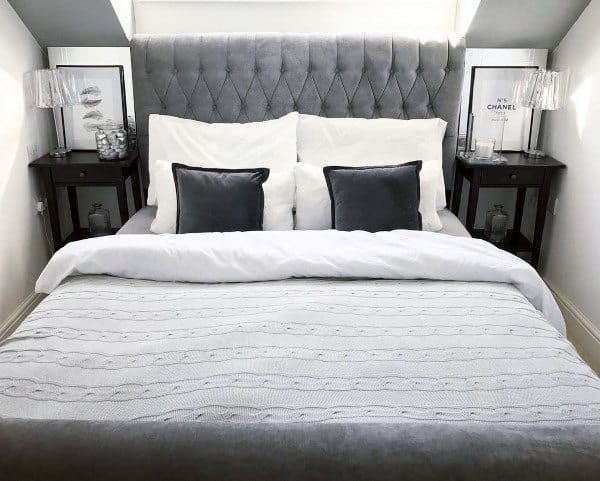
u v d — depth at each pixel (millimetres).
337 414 1402
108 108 3256
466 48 3250
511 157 3287
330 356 1640
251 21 3309
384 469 1029
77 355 1659
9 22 2855
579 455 1058
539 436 1105
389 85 3137
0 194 2764
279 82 3123
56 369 1596
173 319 1861
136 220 2871
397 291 2045
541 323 1856
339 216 2568
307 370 1571
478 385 1522
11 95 2861
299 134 3023
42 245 3244
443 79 3146
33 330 1783
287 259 2148
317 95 3137
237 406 1425
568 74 3092
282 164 2906
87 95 3238
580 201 2980
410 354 1655
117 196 3352
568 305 3080
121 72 3205
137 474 1024
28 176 3061
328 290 2047
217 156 2930
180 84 3127
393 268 2133
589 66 2893
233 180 2551
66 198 3512
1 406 1453
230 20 3305
